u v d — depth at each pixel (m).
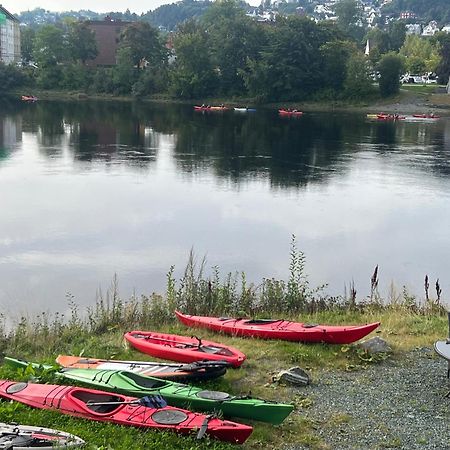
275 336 12.55
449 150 48.50
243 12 110.56
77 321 14.24
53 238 22.08
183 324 13.66
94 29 111.25
